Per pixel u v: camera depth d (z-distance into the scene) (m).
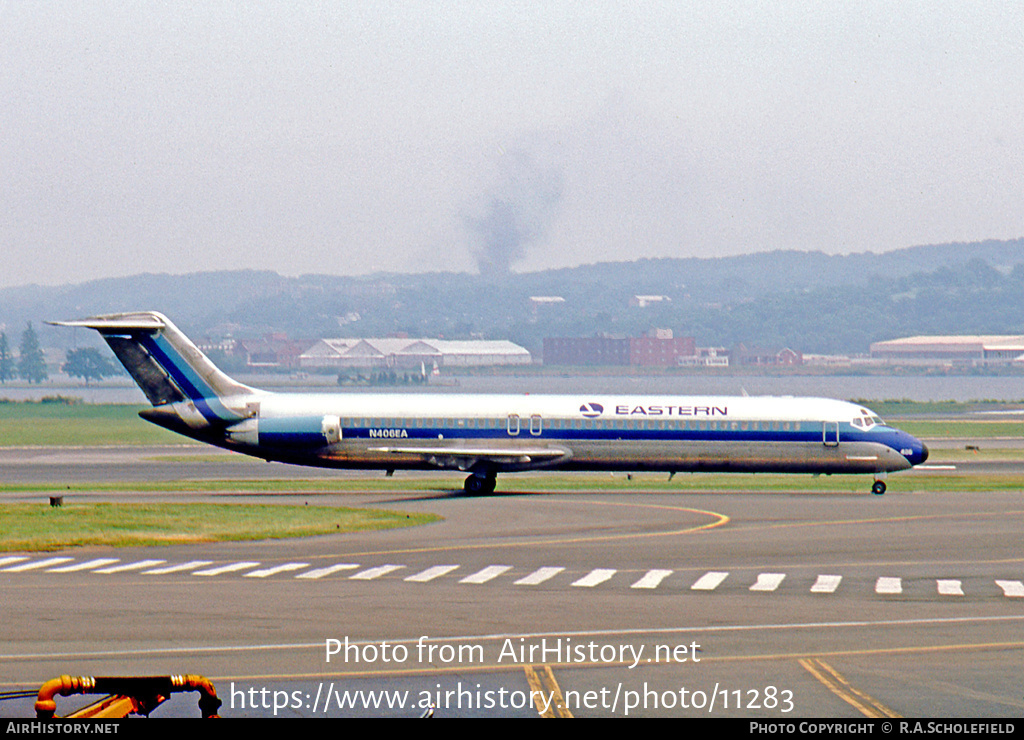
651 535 174.38
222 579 133.38
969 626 107.56
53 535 169.38
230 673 88.69
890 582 133.12
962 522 191.00
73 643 99.19
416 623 107.81
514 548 160.00
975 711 78.06
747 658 93.94
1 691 83.12
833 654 95.50
